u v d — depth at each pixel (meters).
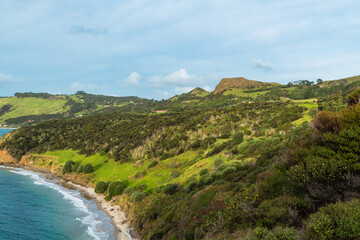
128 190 39.75
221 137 57.69
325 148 10.64
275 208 9.39
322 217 6.74
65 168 60.28
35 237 26.95
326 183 9.22
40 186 50.97
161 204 31.33
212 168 35.62
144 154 60.72
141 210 33.00
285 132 44.75
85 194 46.69
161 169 47.62
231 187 20.66
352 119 10.81
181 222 21.27
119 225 31.72
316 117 13.02
